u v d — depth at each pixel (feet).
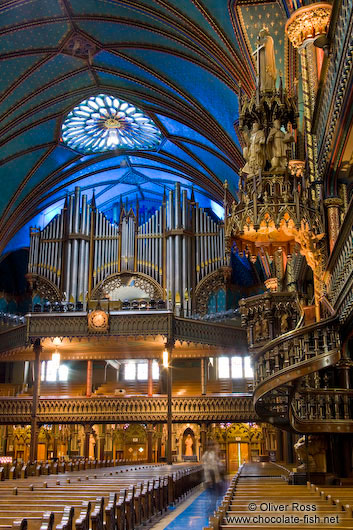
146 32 80.59
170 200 115.34
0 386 108.58
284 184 43.42
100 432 111.96
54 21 80.64
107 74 94.07
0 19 76.84
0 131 93.66
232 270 115.85
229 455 112.16
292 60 61.87
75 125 105.09
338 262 43.11
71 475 51.42
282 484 35.42
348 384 43.52
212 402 88.84
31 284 113.09
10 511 23.18
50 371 114.42
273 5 62.08
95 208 117.70
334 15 37.50
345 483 40.47
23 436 112.68
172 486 47.39
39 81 91.15
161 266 112.37
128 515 29.19
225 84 77.36
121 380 113.09
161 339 87.76
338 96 38.06
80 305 90.33
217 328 90.58
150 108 98.22
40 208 118.32
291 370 39.86
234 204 44.19
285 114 46.44
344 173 48.32
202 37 73.26
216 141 92.38
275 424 48.32
